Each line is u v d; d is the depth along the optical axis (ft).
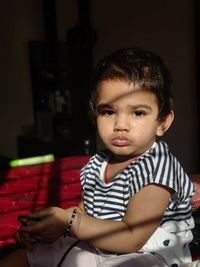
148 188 4.53
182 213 4.86
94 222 4.46
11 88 21.34
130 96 4.58
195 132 15.98
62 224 4.40
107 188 4.87
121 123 4.63
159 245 4.69
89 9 20.26
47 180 10.73
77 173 11.22
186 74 16.08
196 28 15.38
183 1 15.85
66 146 20.25
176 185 4.61
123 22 18.63
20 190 10.00
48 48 20.66
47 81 20.86
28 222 4.66
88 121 20.11
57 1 20.54
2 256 5.97
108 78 4.67
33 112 21.31
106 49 19.72
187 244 5.03
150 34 17.43
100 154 5.28
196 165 16.14
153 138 4.81
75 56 20.33
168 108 4.83
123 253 4.63
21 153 21.18
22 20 20.84
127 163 4.89
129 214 4.54
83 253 4.71
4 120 21.52
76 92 20.40
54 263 4.72
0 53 21.06
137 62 4.72
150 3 17.20
